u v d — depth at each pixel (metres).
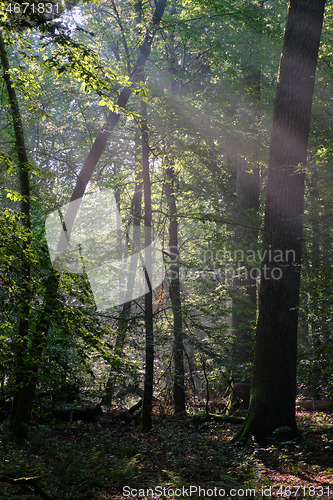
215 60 17.12
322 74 16.81
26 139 14.05
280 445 10.39
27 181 9.59
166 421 13.87
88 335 7.28
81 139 15.92
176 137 13.88
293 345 11.25
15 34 9.46
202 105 15.55
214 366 15.22
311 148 15.66
